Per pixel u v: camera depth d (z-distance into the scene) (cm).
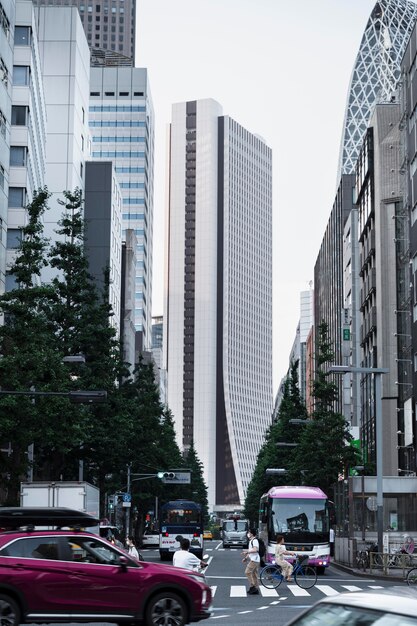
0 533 1827
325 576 4284
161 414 8894
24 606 1728
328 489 7112
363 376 10681
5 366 3881
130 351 14762
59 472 5106
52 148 11031
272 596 3122
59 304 4950
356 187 11862
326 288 15812
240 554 7494
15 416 3928
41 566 1752
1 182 6450
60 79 11206
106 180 12200
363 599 632
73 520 2067
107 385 4928
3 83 6500
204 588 1836
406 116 8100
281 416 9388
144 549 9488
